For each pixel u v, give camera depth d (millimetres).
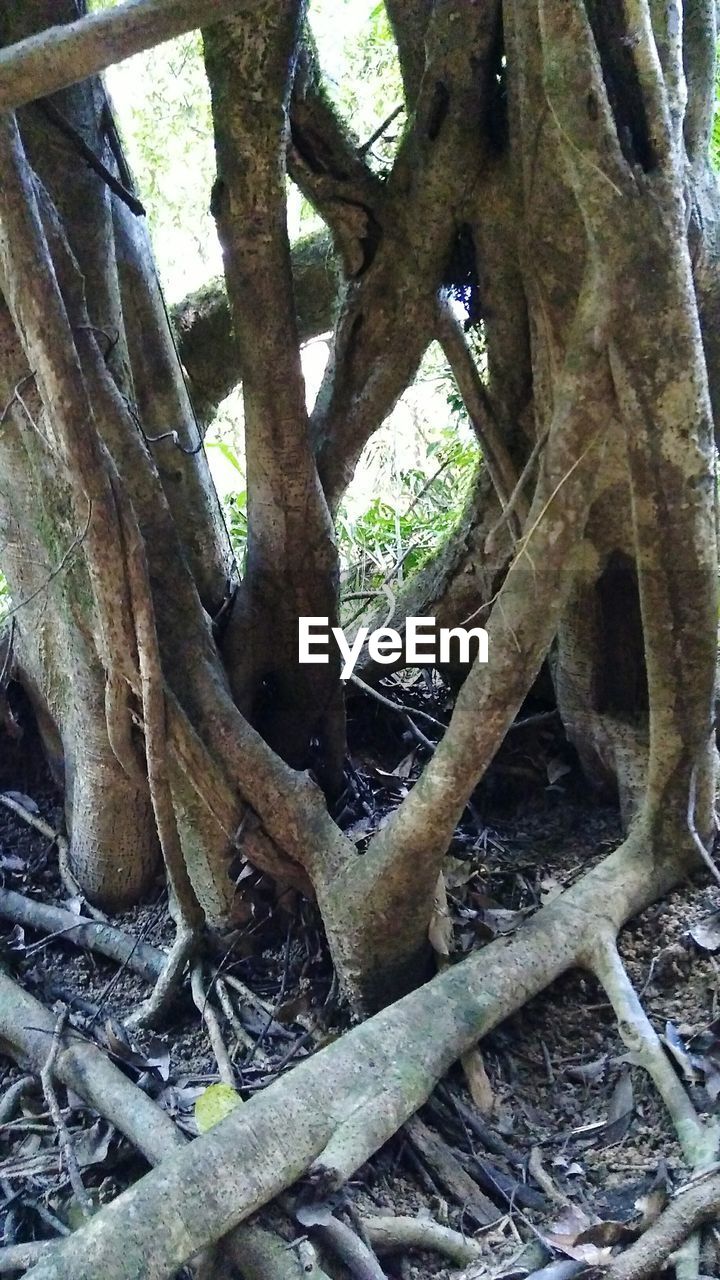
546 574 2008
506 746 3270
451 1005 2199
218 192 2328
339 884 2365
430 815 2152
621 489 2564
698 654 2273
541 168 2230
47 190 2199
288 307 2406
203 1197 1729
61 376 1974
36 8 2154
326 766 3033
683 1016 2277
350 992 2391
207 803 2508
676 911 2518
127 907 2953
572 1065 2289
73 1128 2164
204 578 2891
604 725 2947
